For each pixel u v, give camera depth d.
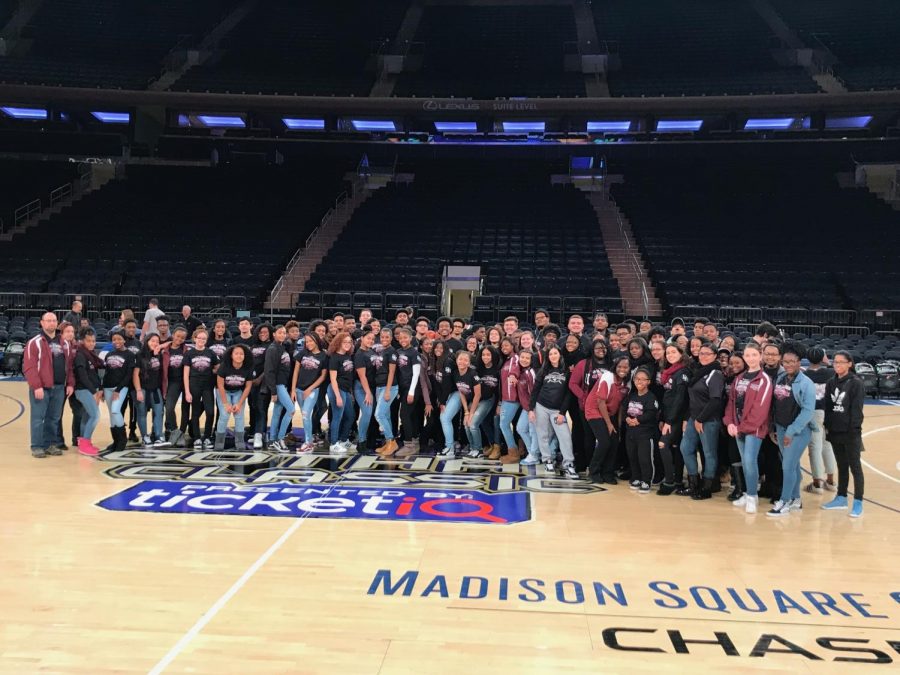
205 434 8.68
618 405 7.20
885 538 5.55
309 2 32.03
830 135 25.83
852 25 28.41
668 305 18.45
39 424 7.89
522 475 7.44
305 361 8.45
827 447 7.20
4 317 17.55
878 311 17.53
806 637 3.78
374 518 5.79
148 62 27.09
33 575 4.45
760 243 21.31
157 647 3.54
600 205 24.98
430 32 30.39
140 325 17.77
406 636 3.71
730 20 29.94
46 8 28.89
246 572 4.56
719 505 6.46
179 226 22.23
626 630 3.83
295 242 21.52
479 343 8.78
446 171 27.06
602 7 31.64
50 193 23.97
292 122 26.27
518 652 3.56
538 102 24.20
